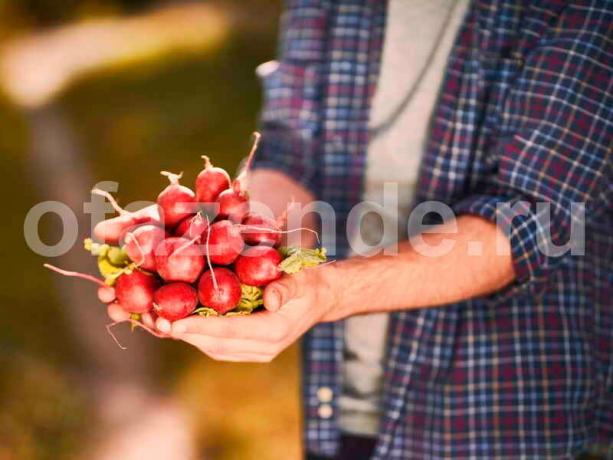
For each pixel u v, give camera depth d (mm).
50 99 4883
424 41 1202
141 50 5539
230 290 944
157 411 2316
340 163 1246
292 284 965
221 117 4410
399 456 1191
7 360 2531
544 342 1151
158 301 936
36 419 2281
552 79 1097
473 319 1153
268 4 5977
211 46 5398
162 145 4152
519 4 1142
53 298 2895
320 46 1262
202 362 2531
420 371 1174
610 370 1201
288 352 2521
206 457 2115
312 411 1227
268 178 1276
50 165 3979
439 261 1067
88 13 6688
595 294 1193
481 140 1158
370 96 1230
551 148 1093
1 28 6223
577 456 1255
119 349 2619
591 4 1095
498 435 1155
